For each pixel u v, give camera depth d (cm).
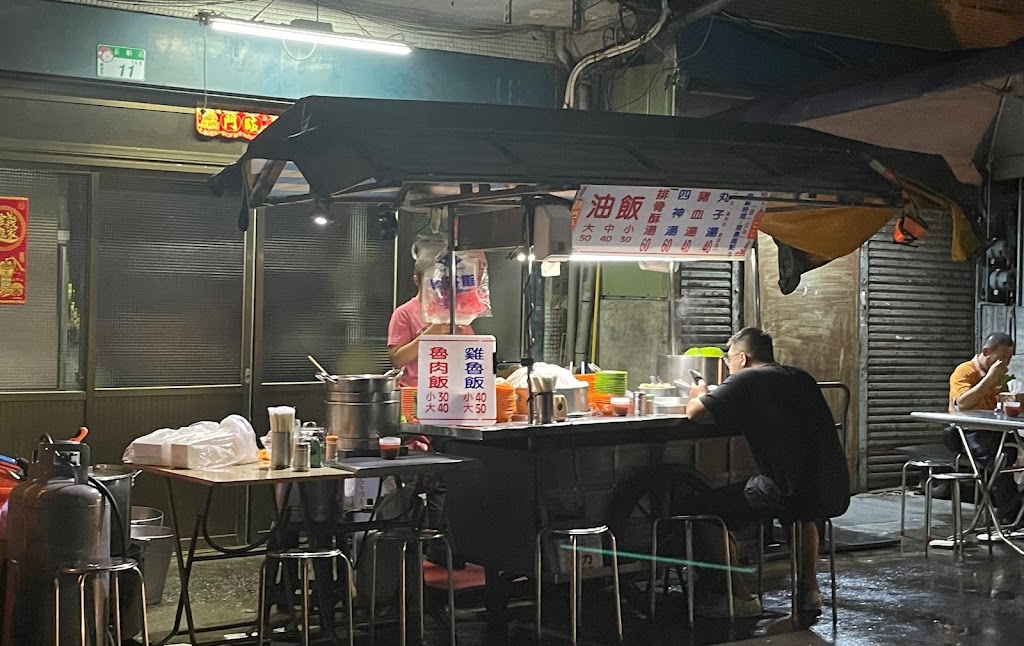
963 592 696
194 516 784
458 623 628
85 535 504
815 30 1013
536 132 607
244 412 802
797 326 1011
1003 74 758
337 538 611
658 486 655
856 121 865
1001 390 920
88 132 745
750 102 926
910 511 950
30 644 499
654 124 649
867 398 1036
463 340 625
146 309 772
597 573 632
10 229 729
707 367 732
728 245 679
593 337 912
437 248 700
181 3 768
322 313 830
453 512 666
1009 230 1023
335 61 823
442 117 589
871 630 615
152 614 638
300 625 579
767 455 630
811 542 650
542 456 620
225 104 787
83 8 739
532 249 593
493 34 890
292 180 659
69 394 746
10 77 721
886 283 1045
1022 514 873
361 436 588
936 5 1074
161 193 774
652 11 886
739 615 644
